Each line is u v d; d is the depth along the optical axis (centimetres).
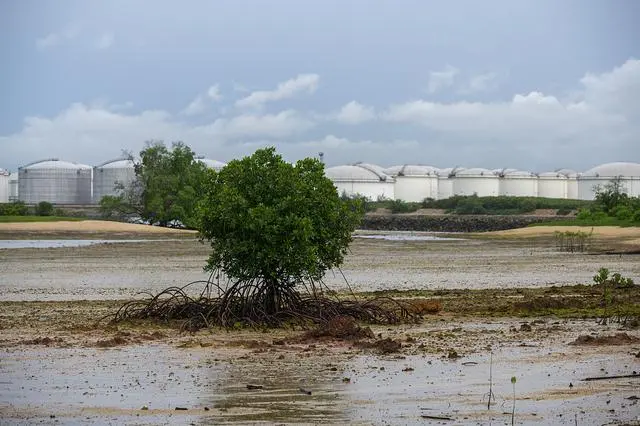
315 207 3134
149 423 1611
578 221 14112
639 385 1922
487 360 2259
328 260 3212
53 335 2741
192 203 14175
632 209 14200
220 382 1994
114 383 1989
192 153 15238
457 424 1589
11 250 7925
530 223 17938
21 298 3944
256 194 3095
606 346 2477
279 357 2330
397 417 1644
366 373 2094
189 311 3108
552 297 3788
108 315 3102
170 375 2081
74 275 5188
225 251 3048
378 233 14062
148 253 7469
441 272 5484
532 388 1898
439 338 2664
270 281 3052
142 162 15225
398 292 4162
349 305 3200
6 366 2203
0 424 1612
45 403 1786
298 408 1722
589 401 1766
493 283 4741
